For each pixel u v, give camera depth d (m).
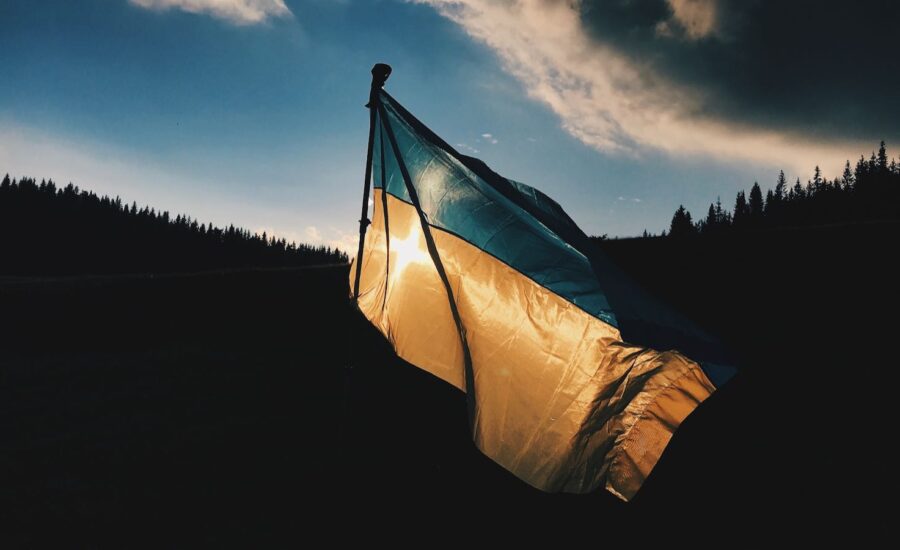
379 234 5.99
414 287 5.33
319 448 9.35
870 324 15.58
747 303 19.39
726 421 10.12
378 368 15.02
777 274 22.67
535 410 4.43
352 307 5.95
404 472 8.41
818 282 20.78
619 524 6.92
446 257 5.09
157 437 9.96
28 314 24.72
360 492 7.56
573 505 7.43
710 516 7.04
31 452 9.19
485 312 4.77
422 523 6.80
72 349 19.36
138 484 7.88
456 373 5.00
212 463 8.69
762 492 7.59
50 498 7.39
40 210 145.50
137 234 155.75
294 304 27.14
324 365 15.83
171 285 31.09
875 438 8.91
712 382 4.42
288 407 11.93
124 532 6.45
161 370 15.62
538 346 4.54
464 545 6.32
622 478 4.17
